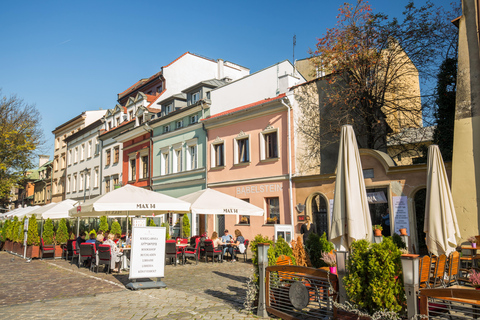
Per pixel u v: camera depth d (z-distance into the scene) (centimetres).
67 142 4747
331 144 2020
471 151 1188
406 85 2031
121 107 3584
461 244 1148
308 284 622
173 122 2780
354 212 627
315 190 1781
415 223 1393
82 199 4175
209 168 2392
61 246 1848
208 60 3594
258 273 724
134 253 970
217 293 902
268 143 2080
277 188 1966
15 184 3872
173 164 2742
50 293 930
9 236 2228
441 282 678
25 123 3775
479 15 1254
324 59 1831
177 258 1542
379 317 498
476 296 422
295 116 1944
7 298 876
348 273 562
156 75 3597
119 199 1279
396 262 509
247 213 1611
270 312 669
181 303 793
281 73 2109
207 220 2355
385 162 1469
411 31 1752
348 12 1766
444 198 848
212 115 2433
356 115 1892
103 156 3803
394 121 2228
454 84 1559
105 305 783
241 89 2288
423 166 1377
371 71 1817
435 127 1794
